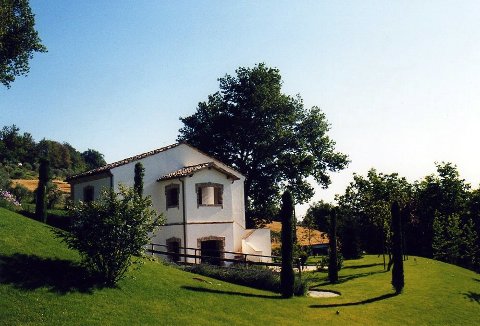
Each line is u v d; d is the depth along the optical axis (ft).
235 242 126.31
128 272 67.56
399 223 94.53
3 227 68.54
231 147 181.47
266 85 176.24
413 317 73.97
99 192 112.88
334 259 107.14
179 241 110.83
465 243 174.91
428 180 201.57
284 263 80.38
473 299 92.17
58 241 71.05
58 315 47.78
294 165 172.14
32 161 364.99
